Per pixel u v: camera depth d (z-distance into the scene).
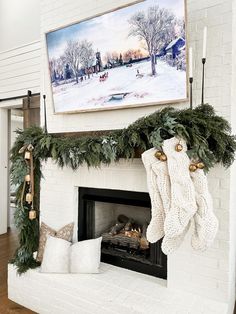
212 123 1.57
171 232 1.51
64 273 2.12
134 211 2.55
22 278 2.23
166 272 2.05
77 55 2.22
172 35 1.78
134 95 1.97
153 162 1.64
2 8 3.81
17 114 5.80
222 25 1.73
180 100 1.80
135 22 1.91
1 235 4.01
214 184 1.76
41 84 2.61
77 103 2.27
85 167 2.29
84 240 2.32
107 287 1.92
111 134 1.86
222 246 1.75
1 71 3.87
